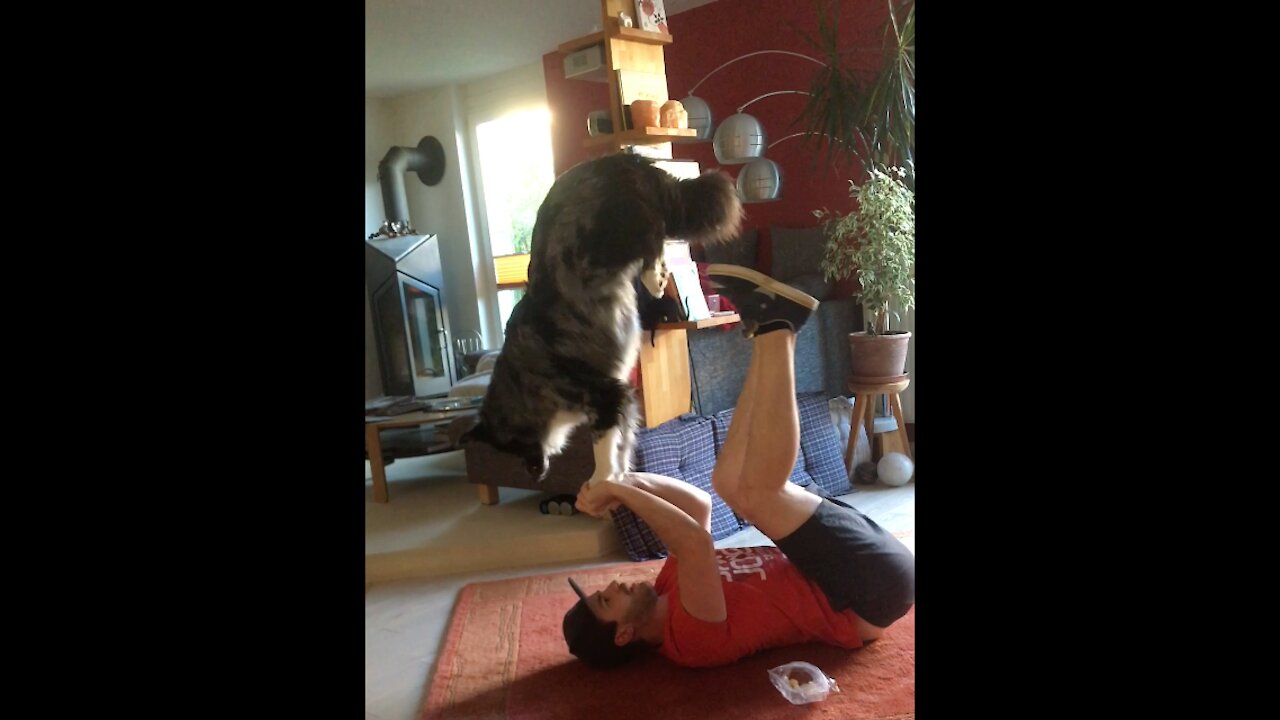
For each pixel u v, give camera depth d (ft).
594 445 5.16
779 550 6.24
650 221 4.52
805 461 9.93
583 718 5.44
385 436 13.12
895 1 11.26
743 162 10.75
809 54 12.42
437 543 9.19
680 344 9.49
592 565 8.77
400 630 7.53
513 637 6.92
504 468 10.22
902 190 9.95
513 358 4.87
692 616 5.72
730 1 13.07
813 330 11.08
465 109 19.17
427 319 18.54
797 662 5.78
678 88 13.87
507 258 17.02
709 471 9.30
